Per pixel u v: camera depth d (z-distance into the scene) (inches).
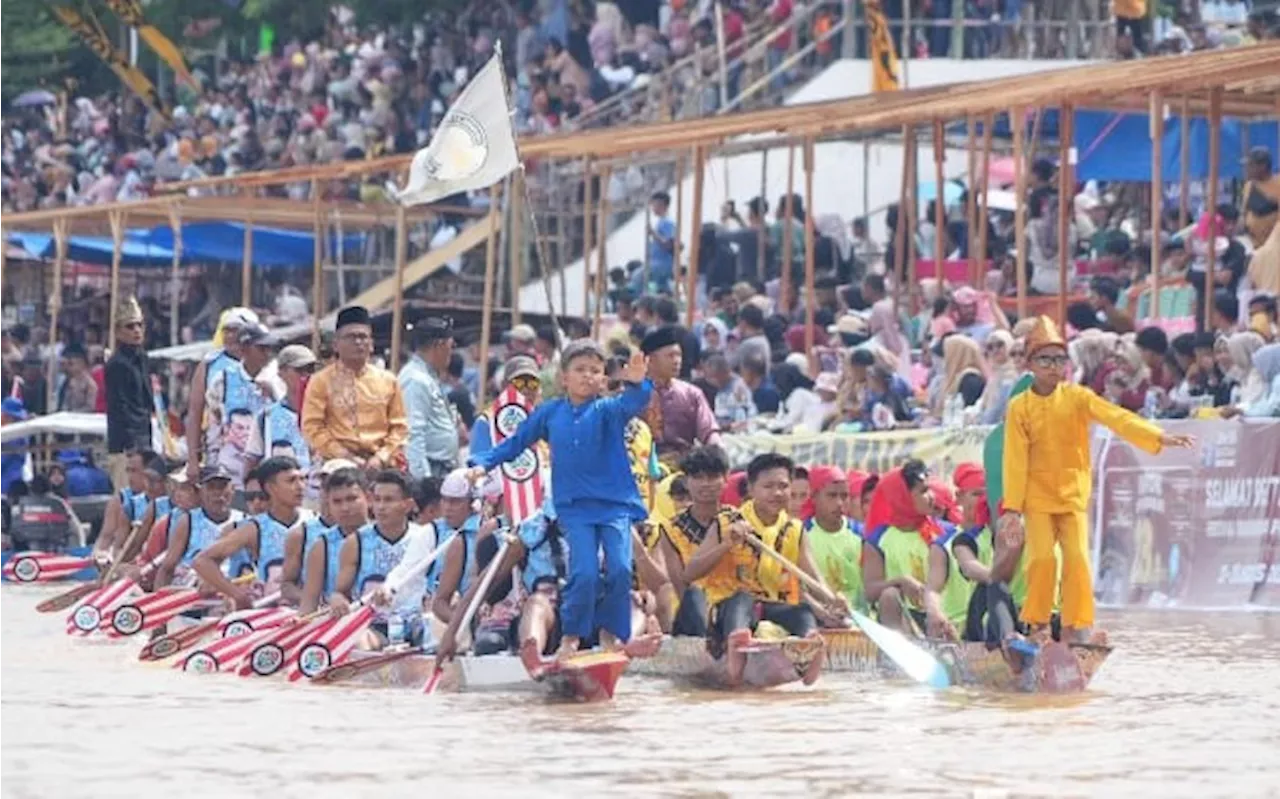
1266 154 2135.8
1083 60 3026.6
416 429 1684.3
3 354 3189.0
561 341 1694.1
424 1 3764.8
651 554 1341.0
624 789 860.6
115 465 2098.9
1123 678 1274.6
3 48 4217.5
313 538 1411.2
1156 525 1808.6
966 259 2613.2
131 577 1620.3
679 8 3376.0
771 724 1069.1
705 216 3122.5
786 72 3144.7
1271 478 1722.4
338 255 3260.3
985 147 2226.9
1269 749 972.6
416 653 1268.5
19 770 911.7
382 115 3705.7
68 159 4175.7
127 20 3804.1
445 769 912.9
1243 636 1524.4
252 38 4281.5
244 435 1732.3
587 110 3346.5
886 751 968.3
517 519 1293.1
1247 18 2714.1
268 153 3838.6
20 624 1723.7
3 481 2605.8
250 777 892.6
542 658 1188.5
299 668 1290.6
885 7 3093.0
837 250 2765.7
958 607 1334.9
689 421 1553.9
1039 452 1277.1
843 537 1405.0
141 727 1055.6
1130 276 2410.2
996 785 870.4
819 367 2269.9
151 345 3612.2
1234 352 1862.7
